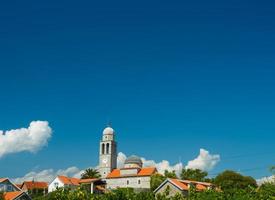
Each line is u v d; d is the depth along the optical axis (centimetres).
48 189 12694
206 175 12675
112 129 17975
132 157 15900
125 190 2834
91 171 16762
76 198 2552
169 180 7650
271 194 3077
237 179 9881
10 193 6912
